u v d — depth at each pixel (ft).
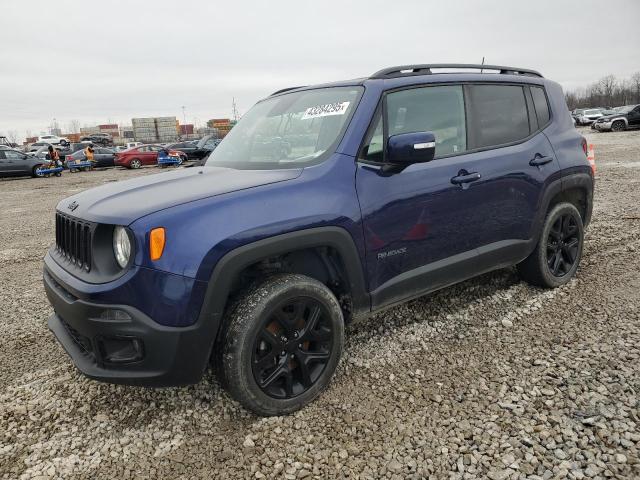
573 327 10.78
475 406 8.25
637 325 10.59
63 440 8.02
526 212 11.82
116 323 7.23
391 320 11.77
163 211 7.40
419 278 9.87
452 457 7.12
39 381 9.93
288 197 8.11
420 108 10.22
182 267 7.20
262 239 7.67
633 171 34.35
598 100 313.53
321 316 8.64
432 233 9.94
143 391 9.32
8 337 12.21
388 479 6.80
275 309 7.94
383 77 10.01
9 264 19.75
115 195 8.62
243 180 8.61
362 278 8.97
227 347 7.68
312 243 8.17
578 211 13.62
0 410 8.93
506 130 11.74
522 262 13.01
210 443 7.77
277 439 7.75
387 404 8.48
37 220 31.14
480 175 10.66
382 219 9.11
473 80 11.35
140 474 7.17
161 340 7.22
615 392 8.29
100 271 7.56
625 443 7.07
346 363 9.92
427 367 9.62
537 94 12.88
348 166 8.89
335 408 8.45
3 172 69.92
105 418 8.55
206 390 9.23
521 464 6.87
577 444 7.17
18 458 7.63
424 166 9.84
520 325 11.12
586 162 13.48
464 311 12.03
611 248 16.25
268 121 11.30
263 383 8.04
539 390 8.55
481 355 9.93
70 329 8.69
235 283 8.37
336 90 10.41
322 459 7.26
